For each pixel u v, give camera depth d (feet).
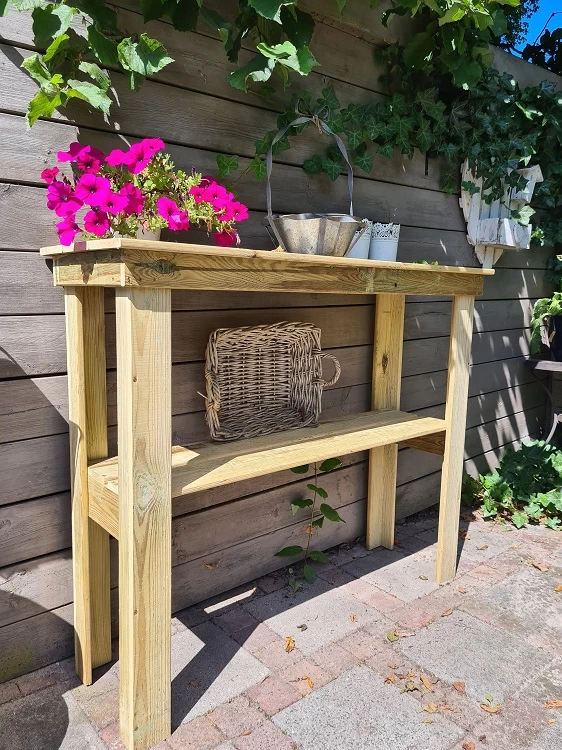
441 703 5.11
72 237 4.47
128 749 4.53
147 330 4.18
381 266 5.71
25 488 5.21
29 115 4.58
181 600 6.48
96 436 5.41
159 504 4.43
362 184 7.61
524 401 11.36
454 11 6.85
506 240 9.12
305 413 6.91
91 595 5.41
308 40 6.03
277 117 6.60
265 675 5.44
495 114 8.75
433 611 6.56
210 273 4.43
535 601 6.81
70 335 5.03
